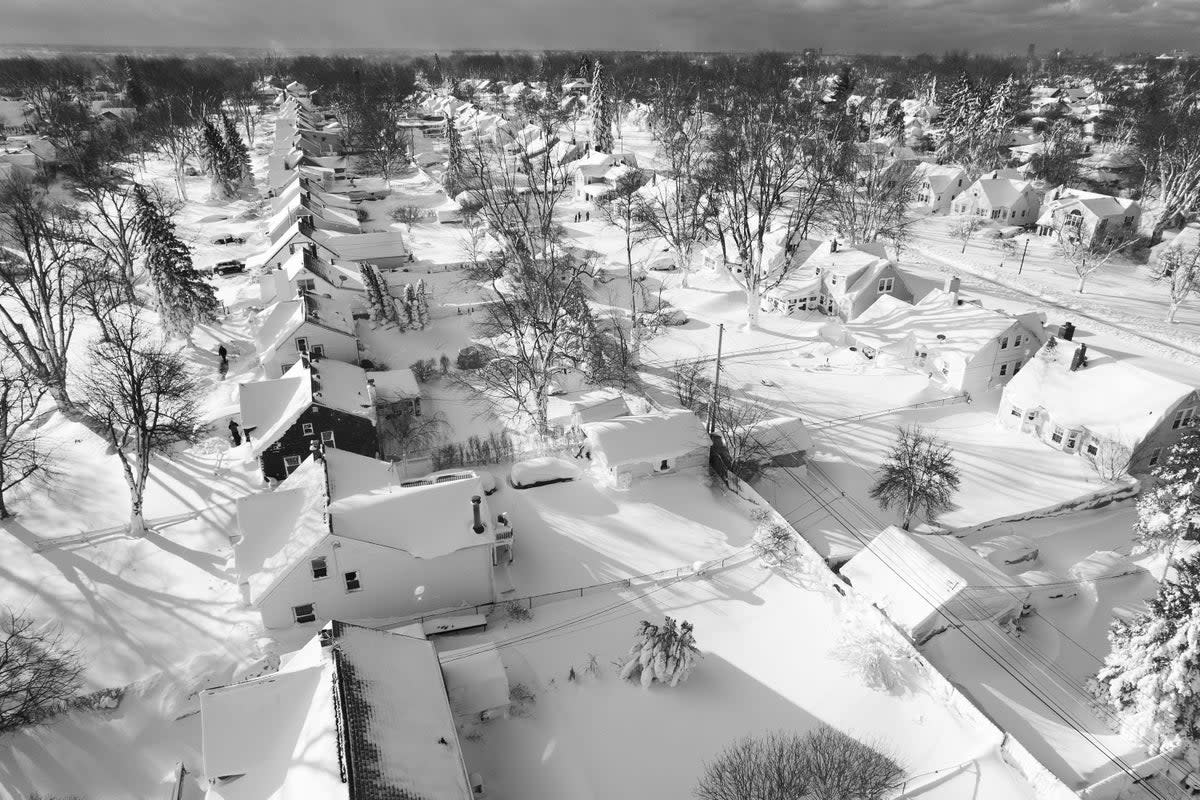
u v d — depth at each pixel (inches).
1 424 1752.0
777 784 1015.6
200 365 2380.7
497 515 1631.4
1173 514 1486.2
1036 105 7381.9
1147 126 4830.2
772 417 2087.8
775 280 3056.1
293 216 3385.8
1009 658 1349.7
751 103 4795.8
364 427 1802.4
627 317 2829.7
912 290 2800.2
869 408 2166.6
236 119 7185.0
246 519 1413.6
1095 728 1218.0
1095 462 1857.8
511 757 1114.1
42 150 4879.4
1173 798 1080.8
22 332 2090.3
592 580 1475.1
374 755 884.0
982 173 5064.0
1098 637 1414.9
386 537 1311.5
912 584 1411.2
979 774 1087.6
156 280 2378.2
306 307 2210.9
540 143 5516.7
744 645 1331.2
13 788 1063.6
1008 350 2209.6
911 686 1244.5
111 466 1867.6
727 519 1660.9
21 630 1274.6
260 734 964.0
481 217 3941.9
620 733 1159.0
